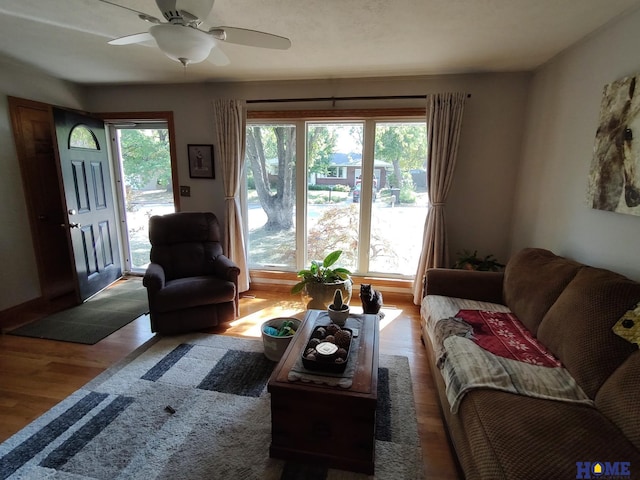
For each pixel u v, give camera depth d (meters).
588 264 2.06
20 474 1.44
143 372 2.18
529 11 1.83
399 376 2.17
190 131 3.58
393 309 3.29
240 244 3.59
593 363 1.34
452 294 2.46
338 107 3.28
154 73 3.13
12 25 2.11
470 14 1.88
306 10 1.86
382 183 3.45
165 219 3.10
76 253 3.26
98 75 3.22
